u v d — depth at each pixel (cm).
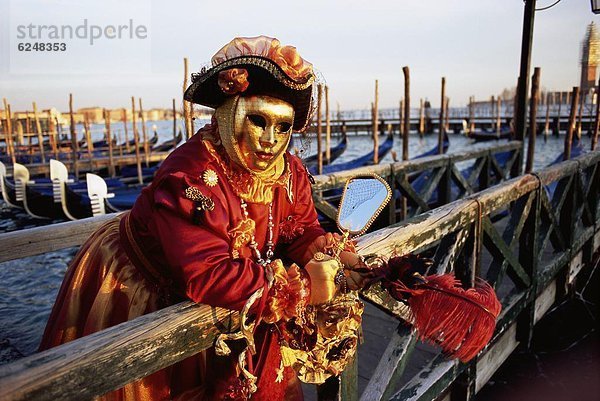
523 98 643
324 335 110
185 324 107
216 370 129
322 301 108
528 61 614
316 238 134
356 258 121
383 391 188
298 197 137
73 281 140
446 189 539
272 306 103
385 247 173
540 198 334
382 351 286
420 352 285
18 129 2262
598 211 513
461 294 104
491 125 3562
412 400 213
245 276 102
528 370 332
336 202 629
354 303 113
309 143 137
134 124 1589
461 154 553
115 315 131
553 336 374
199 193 105
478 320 102
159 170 115
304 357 118
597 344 364
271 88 107
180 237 104
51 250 243
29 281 666
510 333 340
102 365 91
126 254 130
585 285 473
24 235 233
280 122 109
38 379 82
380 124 4072
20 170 1129
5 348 321
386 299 179
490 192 267
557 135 2994
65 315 138
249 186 116
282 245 142
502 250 289
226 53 111
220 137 113
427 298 106
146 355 99
